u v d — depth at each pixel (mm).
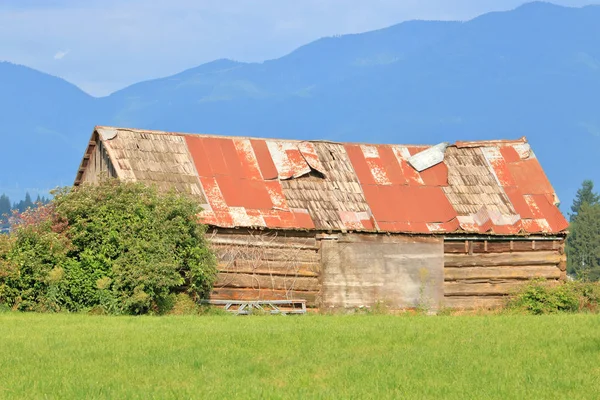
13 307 59062
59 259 59625
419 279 71250
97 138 71562
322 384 33062
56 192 62750
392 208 72688
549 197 76250
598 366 36438
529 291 69375
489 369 35531
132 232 60562
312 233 69312
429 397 31156
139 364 36438
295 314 67125
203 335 43906
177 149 71125
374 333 45000
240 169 71562
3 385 32594
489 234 72812
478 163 78250
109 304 59188
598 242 186625
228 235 67188
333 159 75188
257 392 31312
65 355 38250
